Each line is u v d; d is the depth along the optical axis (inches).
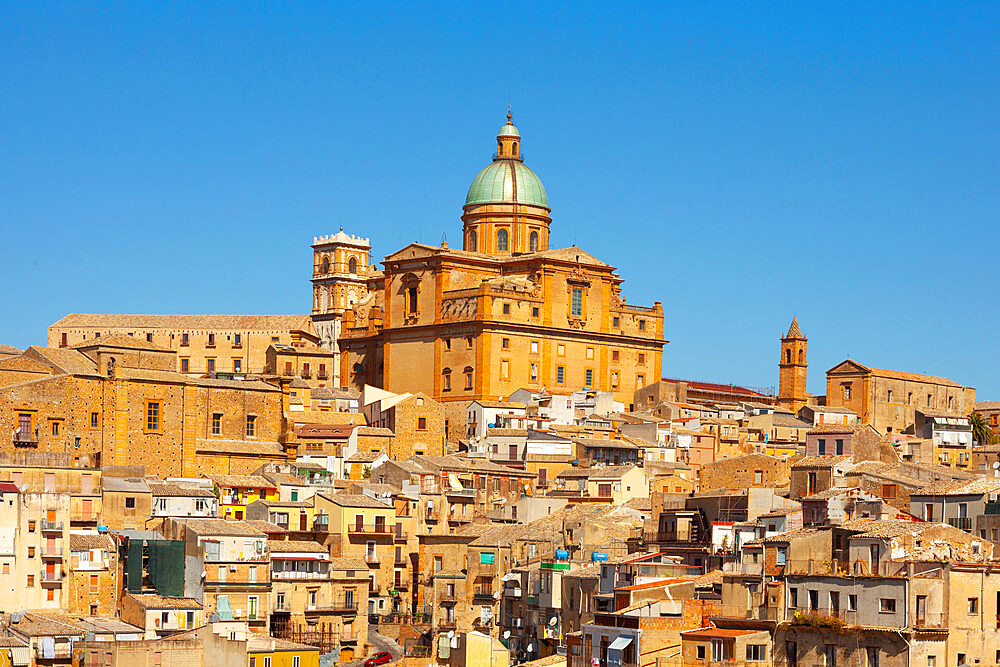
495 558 6560.0
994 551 4916.3
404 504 7342.5
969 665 4571.9
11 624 5743.1
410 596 7145.7
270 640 5905.5
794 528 5265.8
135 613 5954.7
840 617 4650.6
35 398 7549.2
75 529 6520.7
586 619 5462.6
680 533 5890.8
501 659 5841.5
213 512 6934.1
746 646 4660.4
